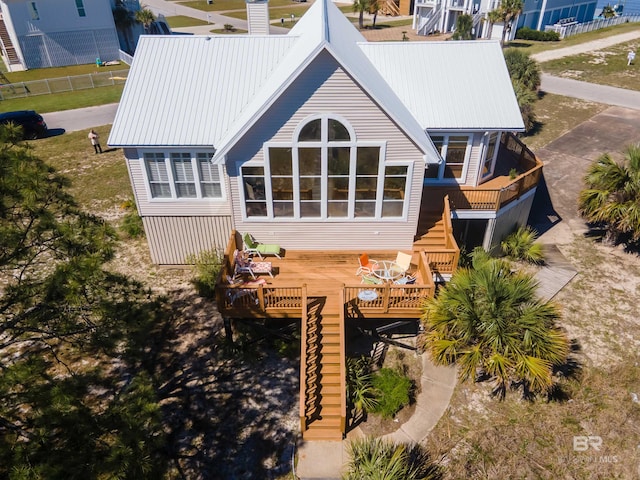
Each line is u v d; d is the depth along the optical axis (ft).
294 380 47.83
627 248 68.03
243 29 224.74
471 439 42.19
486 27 180.45
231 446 41.60
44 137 107.14
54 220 33.53
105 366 48.85
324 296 48.70
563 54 162.91
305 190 51.06
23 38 152.87
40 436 28.14
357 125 46.70
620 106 117.70
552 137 101.55
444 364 42.34
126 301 37.73
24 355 48.60
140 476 30.17
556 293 59.11
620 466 40.42
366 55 61.93
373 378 46.44
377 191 51.03
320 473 39.22
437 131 56.70
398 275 50.85
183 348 51.21
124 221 71.26
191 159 53.52
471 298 42.42
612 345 51.72
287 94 44.88
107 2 159.74
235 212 52.65
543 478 39.55
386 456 38.42
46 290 32.32
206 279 56.65
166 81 56.03
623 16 224.94
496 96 58.03
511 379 47.19
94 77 143.54
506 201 60.49
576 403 45.73
